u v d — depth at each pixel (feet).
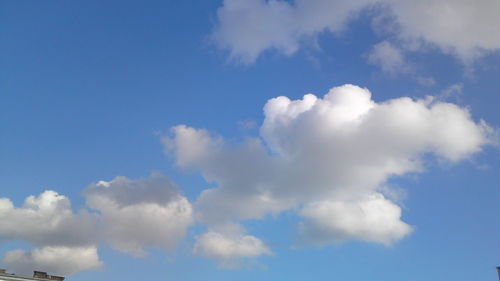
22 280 443.32
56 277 465.88
